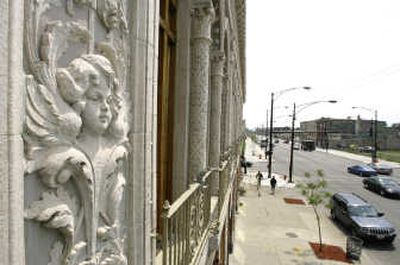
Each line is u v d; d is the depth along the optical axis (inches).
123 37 86.3
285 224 918.4
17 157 51.0
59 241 64.2
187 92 231.1
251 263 645.9
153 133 101.7
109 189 80.6
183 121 230.4
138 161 93.3
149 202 98.3
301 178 1700.3
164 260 120.1
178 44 230.1
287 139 4906.5
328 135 3769.7
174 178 230.8
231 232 679.7
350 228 832.3
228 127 482.3
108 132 78.4
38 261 59.1
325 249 722.8
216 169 259.4
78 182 66.6
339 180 1625.2
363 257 691.4
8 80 49.4
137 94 92.5
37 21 55.9
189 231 155.5
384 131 3422.7
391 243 784.3
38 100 55.9
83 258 69.7
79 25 67.1
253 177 1749.5
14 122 50.2
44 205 58.7
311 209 1091.3
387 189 1244.5
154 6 100.0
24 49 53.8
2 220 49.2
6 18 48.8
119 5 82.0
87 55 69.3
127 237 92.0
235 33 530.3
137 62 92.0
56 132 59.7
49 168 57.9
